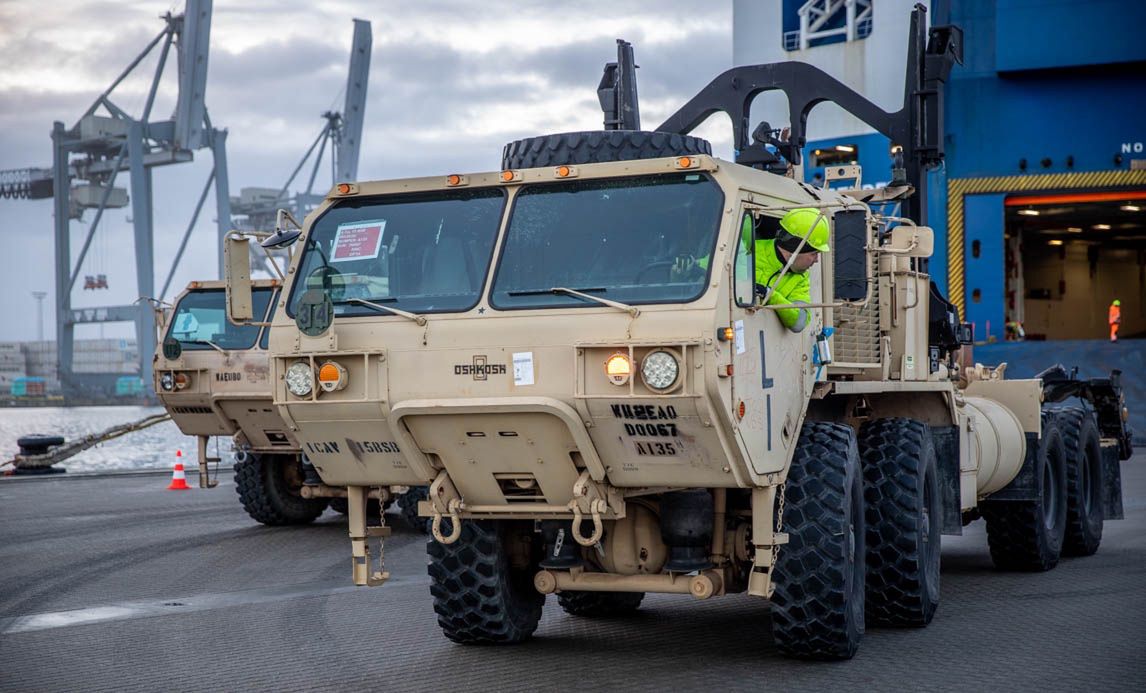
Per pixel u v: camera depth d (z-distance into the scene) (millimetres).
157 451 73000
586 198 6977
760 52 32750
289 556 13164
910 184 10625
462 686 6965
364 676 7277
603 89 9836
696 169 6777
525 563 8047
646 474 6797
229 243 7207
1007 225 39875
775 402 7070
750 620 9062
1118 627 8516
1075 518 12211
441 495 7199
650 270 6680
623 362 6418
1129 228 42719
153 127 182750
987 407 10898
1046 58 31266
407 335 6957
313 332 7062
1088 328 47688
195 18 182000
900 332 9375
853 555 7555
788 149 9945
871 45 30750
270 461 16031
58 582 11445
